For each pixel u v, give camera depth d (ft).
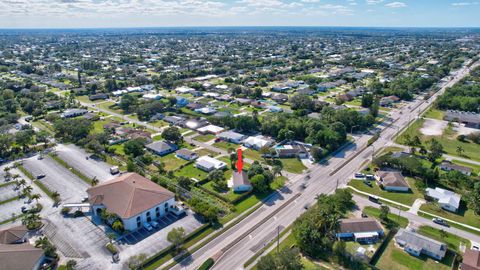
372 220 336.70
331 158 519.60
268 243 320.09
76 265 291.58
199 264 293.43
